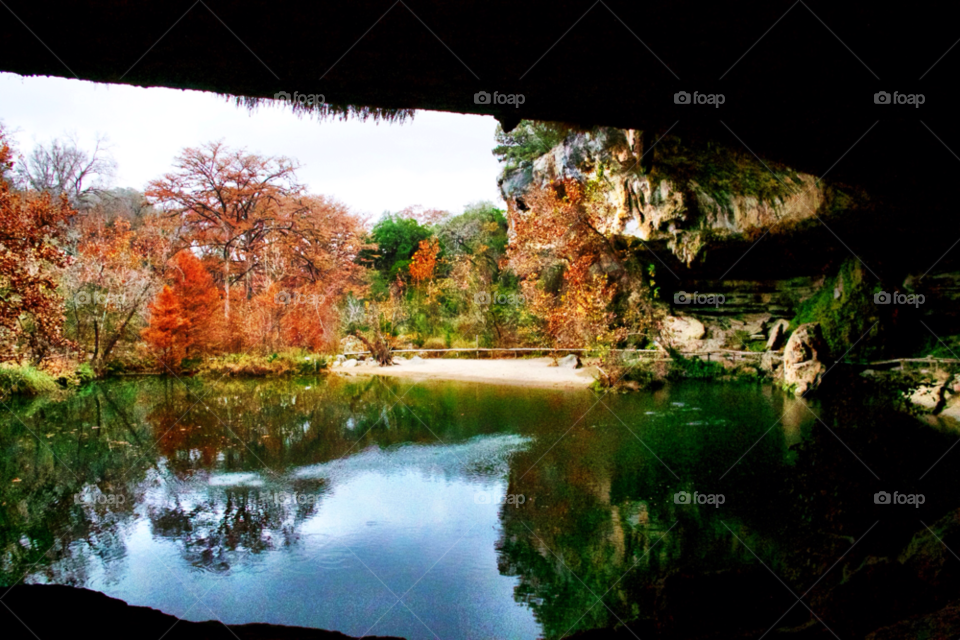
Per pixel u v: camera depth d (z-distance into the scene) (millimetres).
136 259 23703
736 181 13398
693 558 5090
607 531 5809
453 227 39875
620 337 16281
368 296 35156
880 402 11336
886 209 11539
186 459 9258
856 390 12281
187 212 35750
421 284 32844
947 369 11695
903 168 8531
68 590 3238
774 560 4871
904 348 13648
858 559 4676
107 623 2895
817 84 5496
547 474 7871
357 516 6492
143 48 4285
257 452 9727
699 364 15625
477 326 25969
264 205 36000
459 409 13234
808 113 6242
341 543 5730
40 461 9188
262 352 22953
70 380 18188
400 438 10523
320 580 4910
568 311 18641
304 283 34156
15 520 6488
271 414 13414
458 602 4484
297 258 35875
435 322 29188
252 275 33844
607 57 4793
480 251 31109
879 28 4516
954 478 6691
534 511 6477
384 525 6191
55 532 6102
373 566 5188
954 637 2260
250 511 6719
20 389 15789
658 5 4113
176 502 7094
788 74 5297
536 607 4395
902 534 5156
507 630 4055
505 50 4562
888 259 13844
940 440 8344
